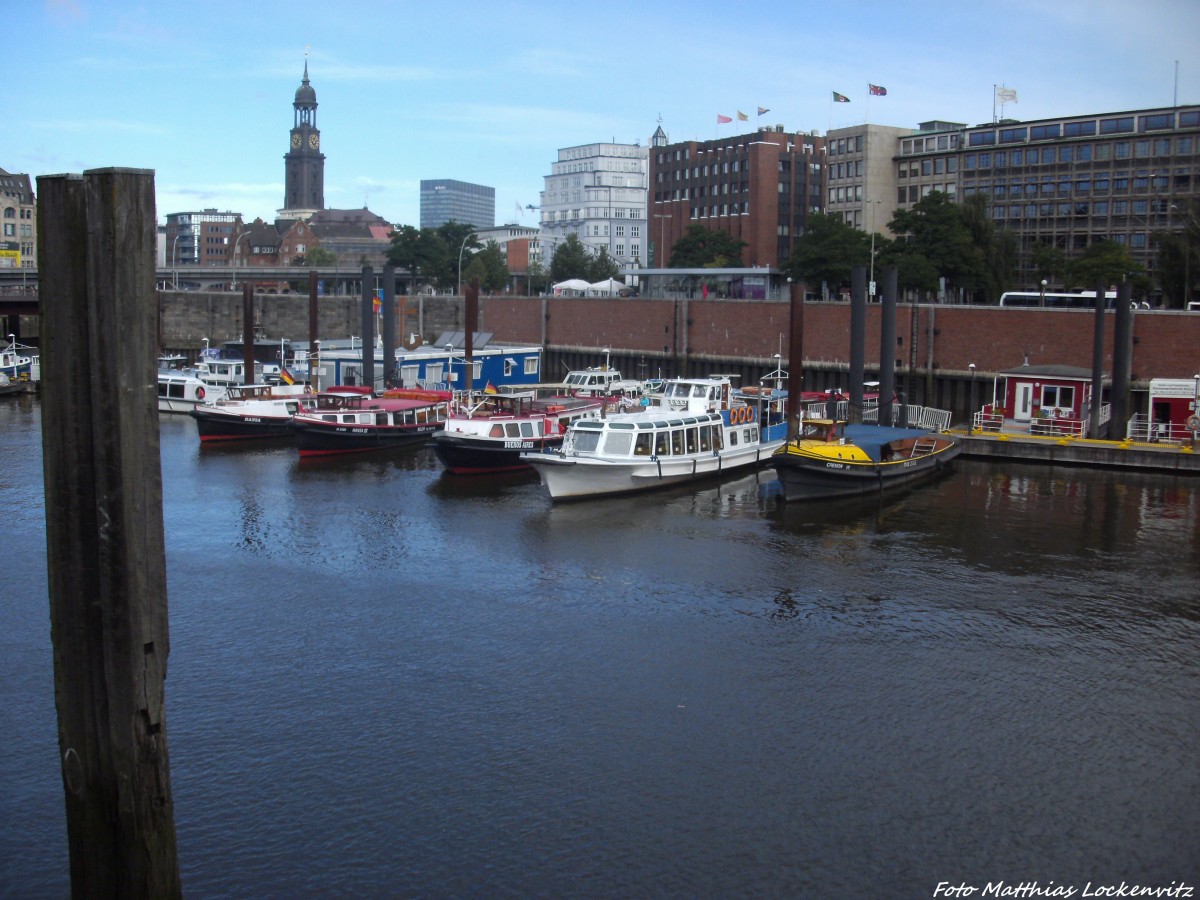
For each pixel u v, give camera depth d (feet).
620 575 148.15
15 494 192.85
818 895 77.77
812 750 97.86
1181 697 109.40
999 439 231.91
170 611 132.77
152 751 55.06
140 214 51.08
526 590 141.69
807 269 450.30
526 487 205.36
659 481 201.77
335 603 136.15
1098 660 118.52
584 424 197.67
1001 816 87.66
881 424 234.17
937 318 320.50
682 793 90.38
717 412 219.00
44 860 81.00
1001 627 128.47
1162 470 217.97
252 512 182.80
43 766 94.48
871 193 627.46
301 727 101.60
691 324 393.91
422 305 478.18
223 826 85.20
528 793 90.17
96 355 51.19
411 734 100.37
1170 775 94.07
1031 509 186.60
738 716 104.47
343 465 227.61
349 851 82.17
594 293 536.01
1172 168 525.75
